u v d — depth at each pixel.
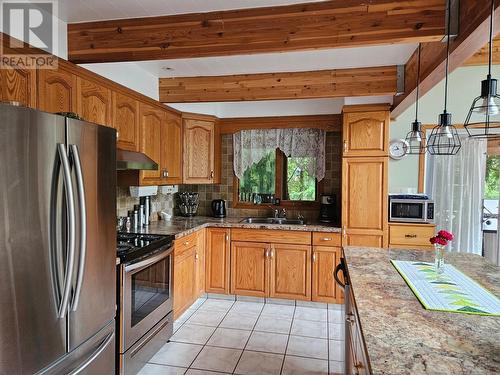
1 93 1.71
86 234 1.72
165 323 2.80
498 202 4.16
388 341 1.14
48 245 1.47
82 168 1.69
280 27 1.97
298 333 3.04
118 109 2.75
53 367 1.53
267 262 3.74
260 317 3.38
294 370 2.45
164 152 3.55
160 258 2.66
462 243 4.14
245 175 4.48
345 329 2.10
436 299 1.53
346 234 3.58
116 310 2.13
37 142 1.42
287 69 3.14
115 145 2.01
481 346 1.11
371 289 1.67
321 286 3.62
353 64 2.98
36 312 1.43
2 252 1.28
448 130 1.88
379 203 3.52
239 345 2.81
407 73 2.89
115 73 2.76
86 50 2.18
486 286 1.74
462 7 1.70
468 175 4.11
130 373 2.26
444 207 4.17
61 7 1.98
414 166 4.09
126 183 3.12
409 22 1.82
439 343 1.13
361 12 1.88
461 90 4.01
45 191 1.46
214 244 3.87
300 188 4.34
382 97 3.46
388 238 3.51
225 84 3.34
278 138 4.28
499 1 1.32
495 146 4.15
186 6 1.99
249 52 2.04
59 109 2.11
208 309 3.58
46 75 2.01
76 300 1.61
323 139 4.15
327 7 1.92
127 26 2.14
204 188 4.59
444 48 1.94
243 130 4.38
